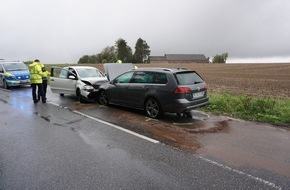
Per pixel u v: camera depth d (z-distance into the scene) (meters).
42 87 12.06
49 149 5.91
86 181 4.40
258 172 4.74
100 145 6.16
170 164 5.09
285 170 4.82
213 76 35.16
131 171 4.77
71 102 12.18
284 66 57.91
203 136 6.88
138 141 6.46
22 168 4.91
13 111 10.14
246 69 50.97
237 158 5.39
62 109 10.49
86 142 6.38
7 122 8.39
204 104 8.91
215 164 5.09
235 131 7.34
